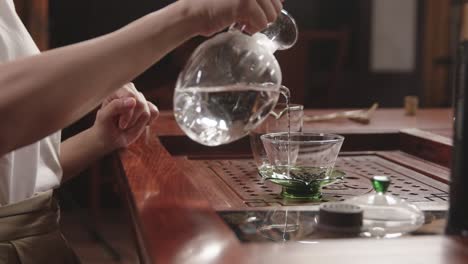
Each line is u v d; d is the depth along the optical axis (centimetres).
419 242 91
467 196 96
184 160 180
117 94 173
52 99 110
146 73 491
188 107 103
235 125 103
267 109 105
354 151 202
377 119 248
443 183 143
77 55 110
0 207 147
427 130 213
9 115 109
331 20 614
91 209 405
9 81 110
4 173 147
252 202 126
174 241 87
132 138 174
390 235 96
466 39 98
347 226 98
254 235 98
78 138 176
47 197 157
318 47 608
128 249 361
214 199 129
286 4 607
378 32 577
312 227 101
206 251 83
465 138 95
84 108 114
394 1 569
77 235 389
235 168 166
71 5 541
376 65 583
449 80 566
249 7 105
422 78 573
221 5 106
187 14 109
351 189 138
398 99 584
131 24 113
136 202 108
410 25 571
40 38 411
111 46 110
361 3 582
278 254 85
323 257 84
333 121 239
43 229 153
